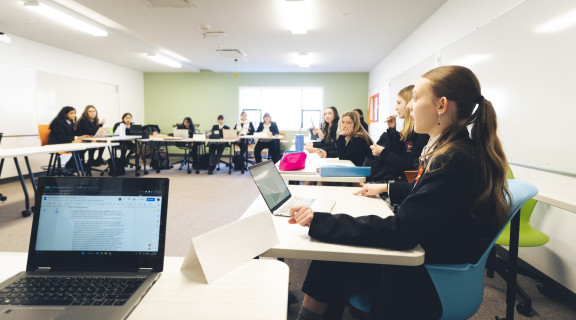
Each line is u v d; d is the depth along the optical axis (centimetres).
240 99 943
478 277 90
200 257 67
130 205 72
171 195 431
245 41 573
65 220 71
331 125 388
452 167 80
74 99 667
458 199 78
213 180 550
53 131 500
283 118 954
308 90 941
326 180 186
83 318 52
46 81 597
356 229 85
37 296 58
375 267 99
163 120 950
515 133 230
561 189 153
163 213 72
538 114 206
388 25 466
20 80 545
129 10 418
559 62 187
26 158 324
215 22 464
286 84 923
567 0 181
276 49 630
